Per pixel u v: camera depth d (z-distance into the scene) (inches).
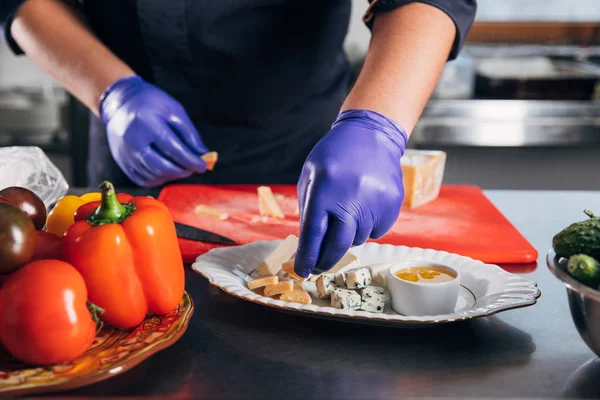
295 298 34.8
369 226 37.7
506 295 34.3
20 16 60.3
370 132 40.1
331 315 31.9
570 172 104.0
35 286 27.5
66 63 57.6
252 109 67.0
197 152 54.5
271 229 51.8
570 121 101.7
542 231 51.2
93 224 30.9
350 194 36.6
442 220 53.5
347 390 27.5
